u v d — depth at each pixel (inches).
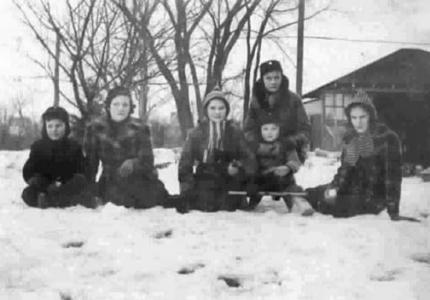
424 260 125.7
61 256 127.5
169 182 278.4
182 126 459.2
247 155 190.2
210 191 187.9
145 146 193.2
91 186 193.8
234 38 509.0
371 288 105.7
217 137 190.1
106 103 197.6
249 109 202.2
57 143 194.2
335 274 114.2
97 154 196.2
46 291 104.1
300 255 128.3
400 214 185.0
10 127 520.7
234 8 501.7
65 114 195.2
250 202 195.6
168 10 326.6
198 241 140.4
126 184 189.0
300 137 199.0
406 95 440.5
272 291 105.0
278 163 192.1
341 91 546.0
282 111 200.5
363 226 159.2
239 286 109.6
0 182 255.3
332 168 357.7
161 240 142.2
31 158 193.8
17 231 150.9
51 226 157.8
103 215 174.7
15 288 106.0
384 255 127.3
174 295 102.7
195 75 472.4
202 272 115.3
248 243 139.0
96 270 116.9
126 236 146.2
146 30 296.0
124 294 103.0
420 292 103.0
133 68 287.6
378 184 180.1
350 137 183.9
